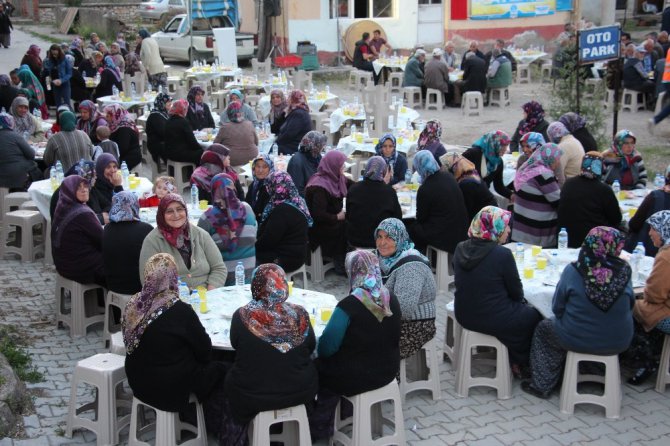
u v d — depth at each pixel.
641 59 16.78
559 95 12.57
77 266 6.68
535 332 5.73
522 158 9.00
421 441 5.17
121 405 5.29
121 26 29.25
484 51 23.64
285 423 4.85
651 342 5.92
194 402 4.95
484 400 5.75
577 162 8.82
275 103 12.34
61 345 6.66
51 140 9.81
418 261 5.45
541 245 8.04
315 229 8.21
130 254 6.30
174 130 11.08
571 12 23.69
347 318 4.72
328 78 21.84
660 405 5.66
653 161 12.80
